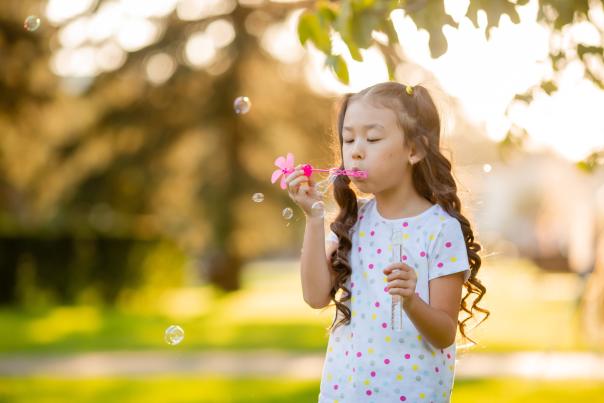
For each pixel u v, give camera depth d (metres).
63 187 17.59
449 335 2.73
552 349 9.80
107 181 17.70
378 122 2.81
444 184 2.88
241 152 18.22
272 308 17.64
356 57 3.27
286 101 18.80
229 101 17.97
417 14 3.20
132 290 18.17
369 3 3.25
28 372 8.85
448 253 2.80
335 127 3.11
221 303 18.98
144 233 18.48
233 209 17.94
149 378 8.36
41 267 17.25
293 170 2.91
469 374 8.23
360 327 2.84
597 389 7.32
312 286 2.92
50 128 17.06
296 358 9.80
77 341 11.78
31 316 15.73
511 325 13.13
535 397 6.95
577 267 10.57
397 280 2.60
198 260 24.28
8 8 14.35
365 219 2.97
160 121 17.94
